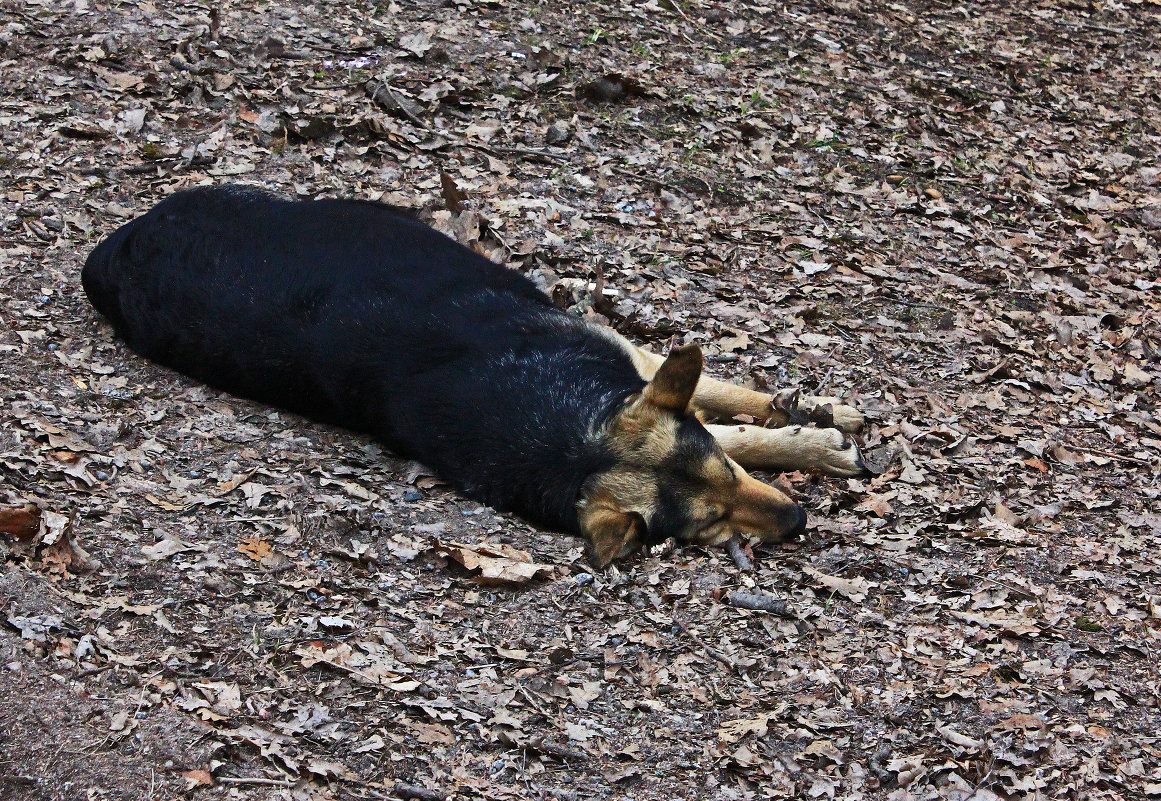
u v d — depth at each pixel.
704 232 5.90
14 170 5.72
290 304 5.28
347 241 5.34
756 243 5.90
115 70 6.04
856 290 5.81
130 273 5.36
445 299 5.29
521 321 5.28
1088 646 5.09
